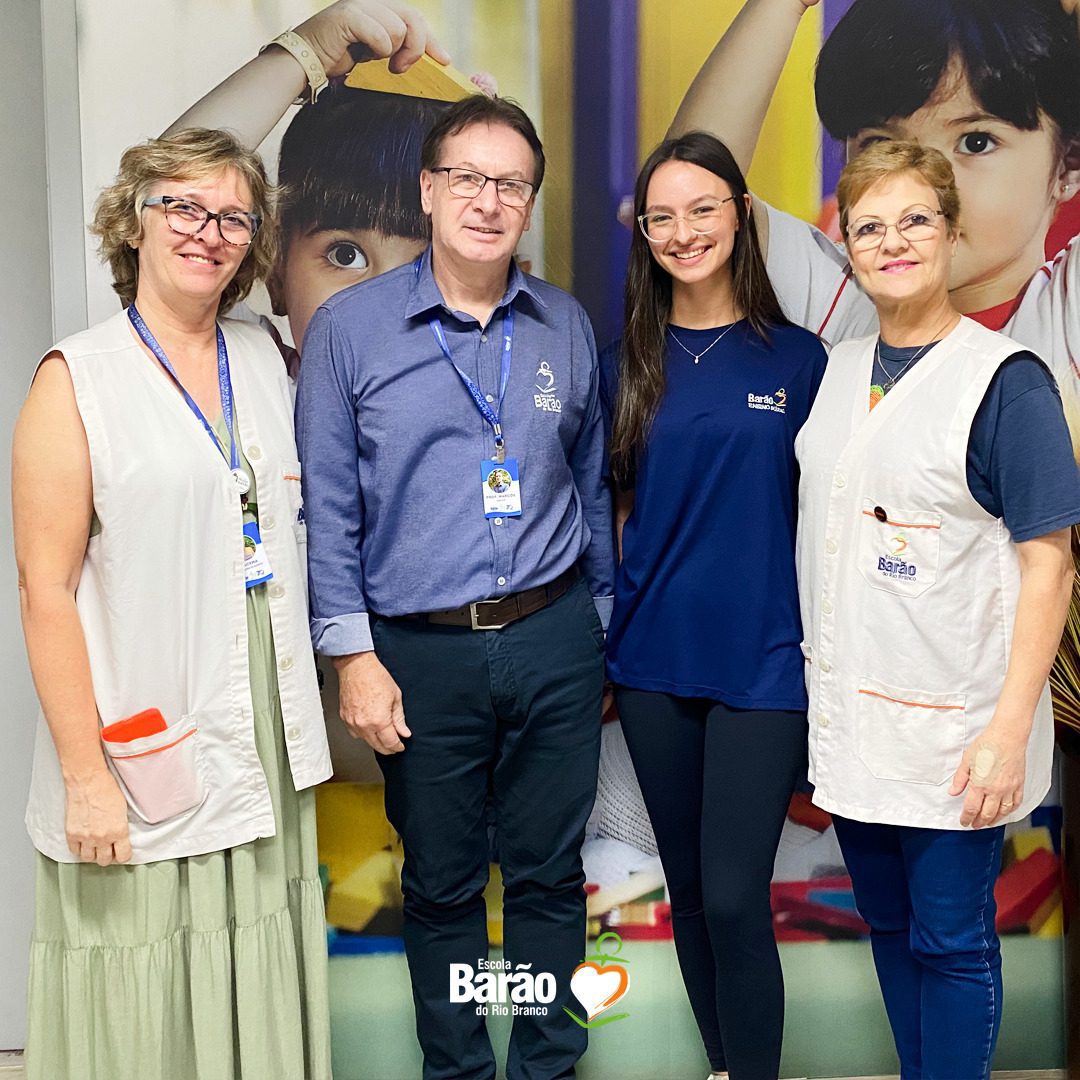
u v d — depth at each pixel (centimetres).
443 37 187
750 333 170
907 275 146
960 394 144
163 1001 149
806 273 195
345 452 164
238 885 153
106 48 183
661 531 169
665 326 173
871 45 191
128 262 154
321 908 165
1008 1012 207
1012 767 143
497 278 165
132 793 146
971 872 152
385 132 189
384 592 166
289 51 186
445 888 176
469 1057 186
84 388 142
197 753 149
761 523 166
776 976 166
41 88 200
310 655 160
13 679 211
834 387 161
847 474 154
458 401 162
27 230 203
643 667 173
